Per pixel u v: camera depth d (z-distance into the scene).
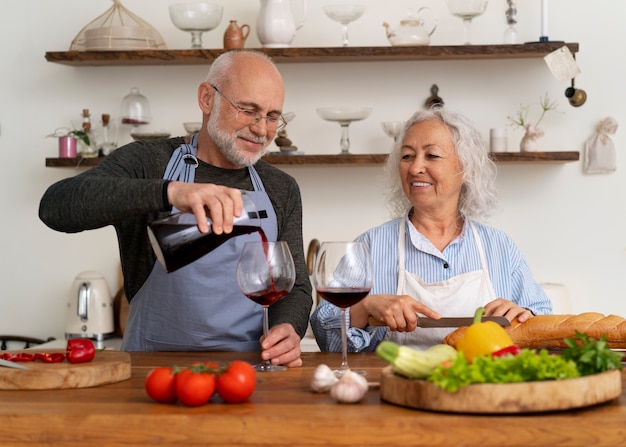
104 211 1.89
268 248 1.78
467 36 3.76
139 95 3.92
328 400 1.53
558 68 3.67
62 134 4.11
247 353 2.16
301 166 4.00
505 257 2.48
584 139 3.94
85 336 3.90
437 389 1.40
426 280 2.46
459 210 2.53
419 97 3.97
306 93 4.00
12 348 4.15
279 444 1.39
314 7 4.00
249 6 4.02
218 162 2.43
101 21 3.91
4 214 4.14
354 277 1.73
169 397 1.51
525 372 1.42
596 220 3.94
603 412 1.41
